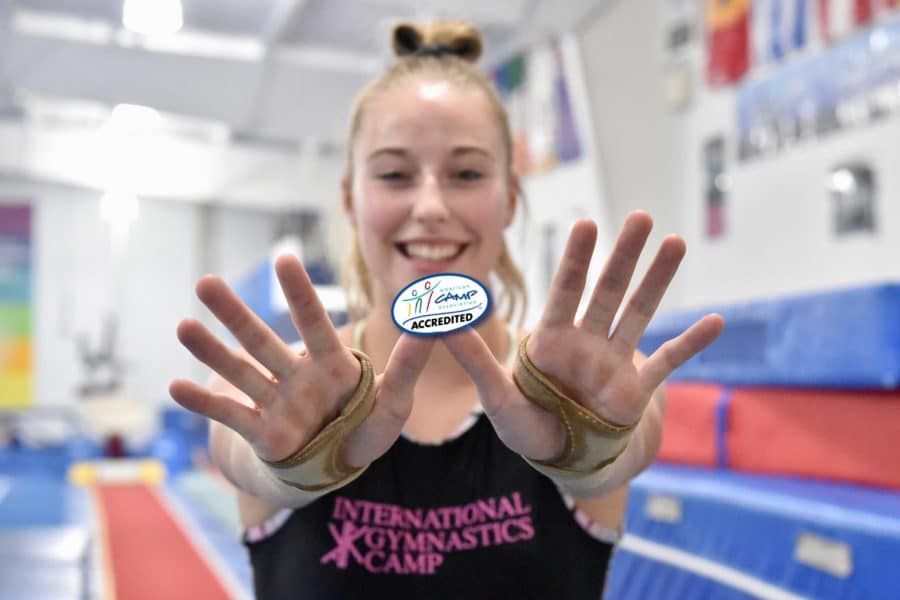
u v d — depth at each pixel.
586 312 0.92
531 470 1.13
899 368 2.25
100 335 12.31
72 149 10.52
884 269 4.52
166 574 4.69
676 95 6.04
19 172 10.88
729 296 5.67
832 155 4.82
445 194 1.20
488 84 1.33
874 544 1.70
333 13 7.41
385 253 1.22
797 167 5.08
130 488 8.60
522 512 1.12
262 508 1.19
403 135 1.19
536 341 0.93
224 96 8.59
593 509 1.17
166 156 10.83
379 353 1.27
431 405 1.20
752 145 5.42
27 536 3.18
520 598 1.11
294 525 1.15
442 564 1.11
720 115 5.72
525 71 7.11
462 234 1.21
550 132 6.79
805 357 2.54
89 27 7.61
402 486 1.13
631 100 6.33
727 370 2.92
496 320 1.28
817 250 4.93
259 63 8.13
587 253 0.89
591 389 0.93
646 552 2.48
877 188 4.54
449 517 1.12
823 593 1.82
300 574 1.14
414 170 1.21
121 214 11.99
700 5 5.86
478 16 6.32
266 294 5.70
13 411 11.84
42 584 2.56
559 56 6.58
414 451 1.14
